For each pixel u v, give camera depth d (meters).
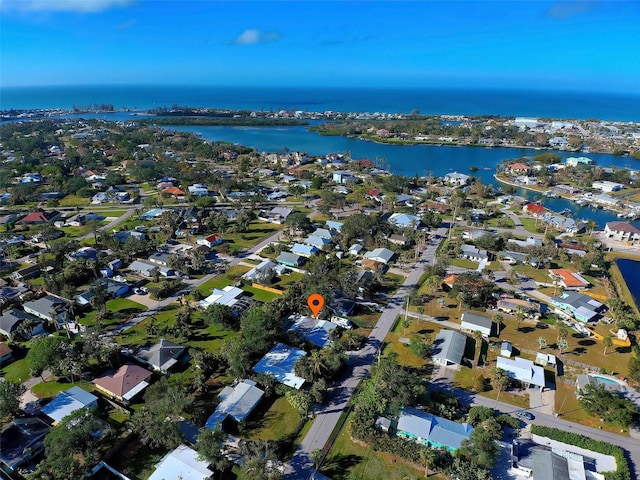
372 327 92.19
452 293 104.56
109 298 102.94
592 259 124.06
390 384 67.38
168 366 75.88
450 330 88.06
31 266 115.62
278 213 166.88
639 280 120.62
